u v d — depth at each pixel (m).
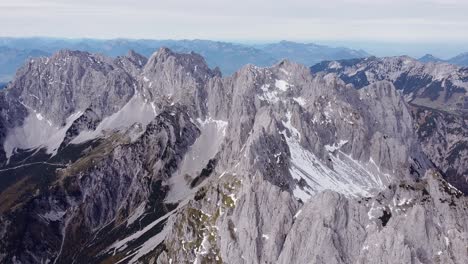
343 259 171.12
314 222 180.62
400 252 157.88
